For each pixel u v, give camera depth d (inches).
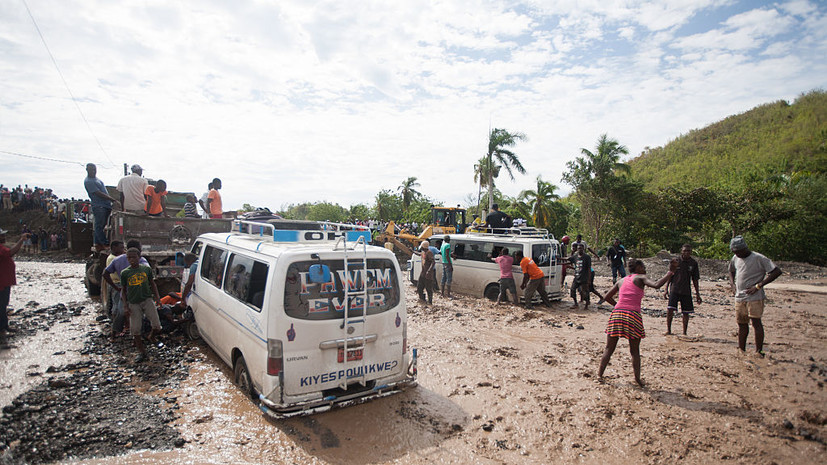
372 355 211.2
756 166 1823.3
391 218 2290.8
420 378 257.1
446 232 912.3
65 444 169.0
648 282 243.3
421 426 195.6
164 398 215.5
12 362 258.1
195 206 456.1
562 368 277.1
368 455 170.1
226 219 390.3
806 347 324.8
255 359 198.5
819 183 1220.5
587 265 469.1
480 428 195.5
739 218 1151.0
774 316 442.9
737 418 204.4
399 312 221.8
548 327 388.2
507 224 607.2
